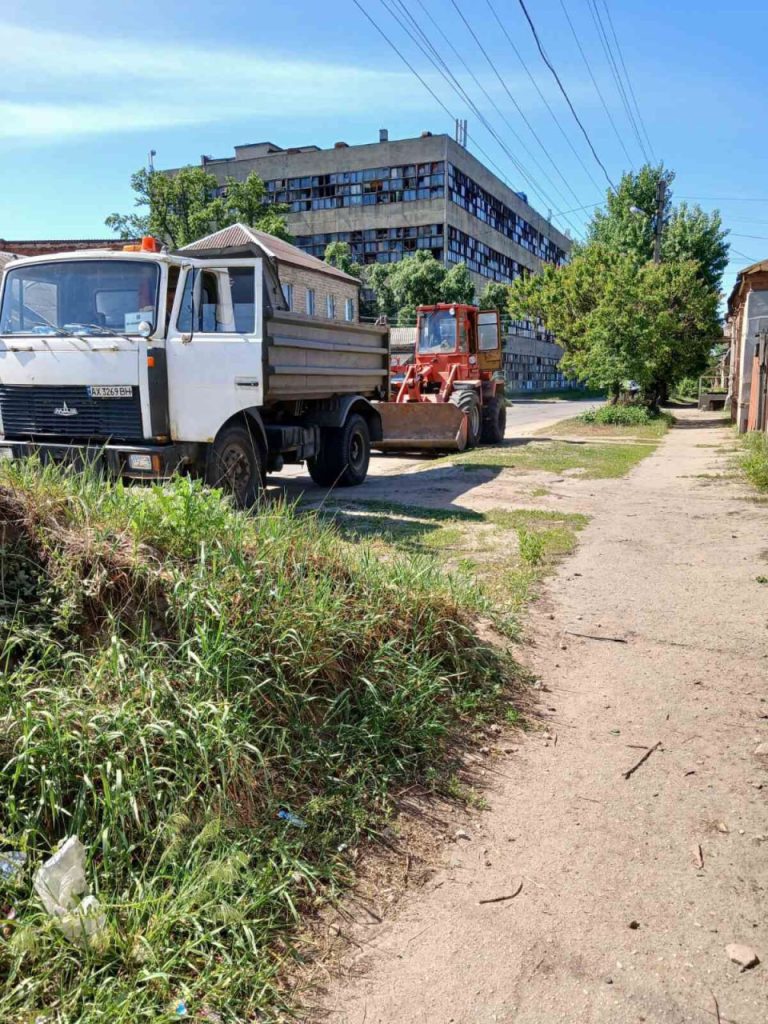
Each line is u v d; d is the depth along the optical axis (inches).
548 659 198.5
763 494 430.0
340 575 180.7
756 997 94.3
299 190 2519.7
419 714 155.8
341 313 1365.7
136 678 125.8
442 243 2368.4
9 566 139.9
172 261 305.0
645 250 1620.3
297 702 140.8
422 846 122.6
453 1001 93.2
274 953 98.7
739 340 1030.4
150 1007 87.0
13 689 118.3
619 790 139.9
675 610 234.2
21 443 310.8
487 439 755.4
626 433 898.1
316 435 413.1
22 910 95.1
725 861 119.9
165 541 158.6
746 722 164.9
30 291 318.3
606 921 107.1
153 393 301.6
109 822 104.3
